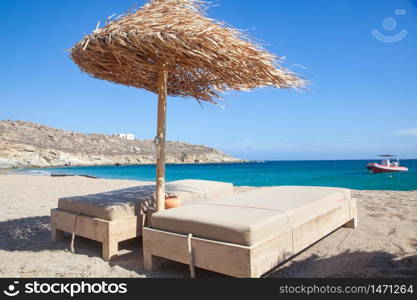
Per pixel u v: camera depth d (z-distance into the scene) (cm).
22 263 259
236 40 252
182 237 218
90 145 7962
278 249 210
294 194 300
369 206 470
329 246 288
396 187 1268
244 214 221
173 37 228
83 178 1195
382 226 347
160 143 293
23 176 1288
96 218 279
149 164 8075
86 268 248
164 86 298
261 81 300
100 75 314
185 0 274
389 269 228
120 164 7506
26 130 7269
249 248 184
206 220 211
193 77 355
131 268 248
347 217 327
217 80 334
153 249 237
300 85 296
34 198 641
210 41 233
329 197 294
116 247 269
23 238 339
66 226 305
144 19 247
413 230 325
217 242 199
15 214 471
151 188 369
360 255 258
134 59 257
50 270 243
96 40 247
